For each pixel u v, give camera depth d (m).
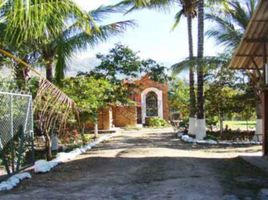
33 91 15.47
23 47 14.95
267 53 15.56
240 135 22.36
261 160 14.28
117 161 14.58
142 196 8.89
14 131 12.55
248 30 14.26
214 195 8.89
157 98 45.62
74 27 17.16
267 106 15.66
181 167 12.85
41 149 17.31
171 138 26.05
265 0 12.53
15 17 9.34
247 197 8.72
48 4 10.11
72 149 18.31
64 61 17.97
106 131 33.06
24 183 10.62
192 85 25.86
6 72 15.42
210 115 24.41
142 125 43.06
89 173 12.05
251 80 22.14
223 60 21.98
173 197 8.73
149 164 13.63
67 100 16.20
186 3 25.08
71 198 8.85
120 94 30.88
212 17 22.36
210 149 18.70
